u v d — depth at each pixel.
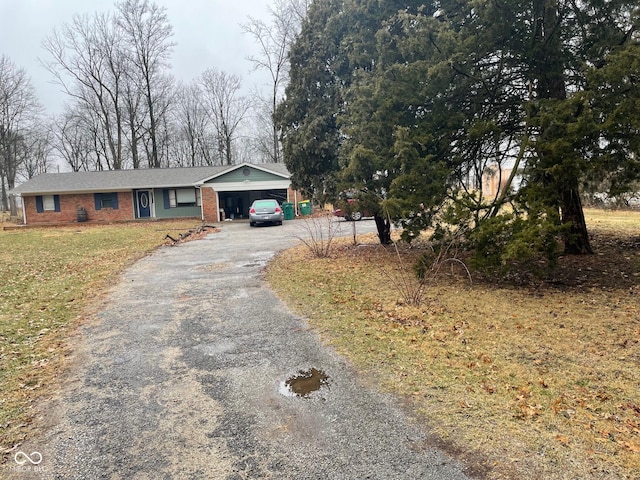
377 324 5.39
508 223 6.07
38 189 26.12
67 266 10.77
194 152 45.66
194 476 2.55
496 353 4.32
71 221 26.86
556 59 6.84
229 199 27.98
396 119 7.79
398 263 9.41
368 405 3.36
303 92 12.02
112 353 4.66
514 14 6.58
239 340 4.98
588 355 4.18
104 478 2.55
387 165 7.80
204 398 3.57
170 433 3.04
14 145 39.59
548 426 2.96
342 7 11.29
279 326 5.45
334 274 8.56
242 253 11.98
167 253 12.50
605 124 5.43
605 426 2.94
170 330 5.43
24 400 3.59
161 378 3.99
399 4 8.87
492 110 7.85
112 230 21.11
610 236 11.01
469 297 6.43
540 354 4.25
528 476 2.43
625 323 5.01
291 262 10.16
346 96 10.59
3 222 29.95
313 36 11.93
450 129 7.61
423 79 7.35
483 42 6.84
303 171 12.18
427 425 3.03
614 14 6.45
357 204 9.58
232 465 2.65
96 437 3.01
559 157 5.81
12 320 6.00
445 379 3.76
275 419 3.20
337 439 2.90
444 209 7.08
